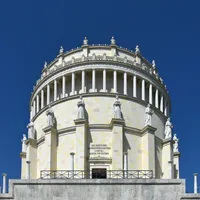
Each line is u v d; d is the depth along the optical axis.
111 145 72.88
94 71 76.75
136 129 75.19
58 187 54.41
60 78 78.44
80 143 71.69
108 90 77.06
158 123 78.75
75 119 73.25
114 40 80.88
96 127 74.00
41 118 79.19
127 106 75.88
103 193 54.06
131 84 78.38
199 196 53.75
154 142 74.44
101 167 71.38
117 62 77.12
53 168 73.12
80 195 54.06
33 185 54.53
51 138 74.12
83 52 80.56
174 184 54.34
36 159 77.50
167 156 76.31
